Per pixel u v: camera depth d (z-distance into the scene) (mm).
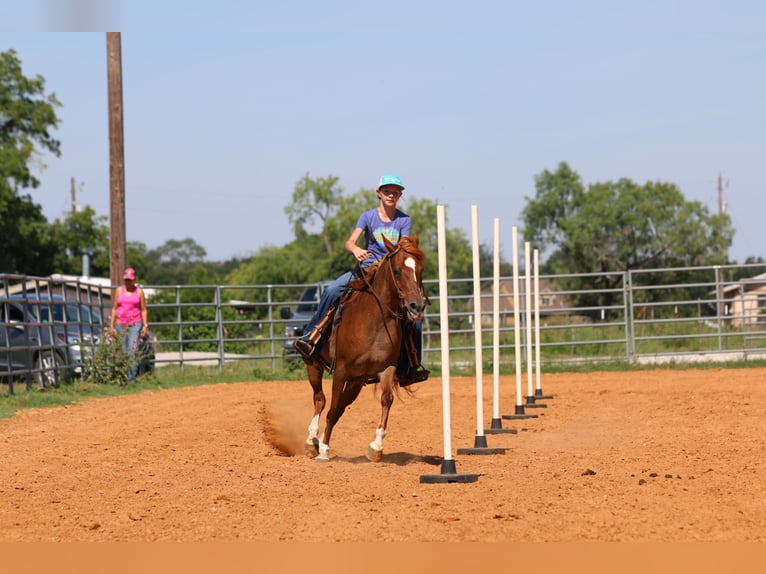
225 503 8805
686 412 16781
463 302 42000
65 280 22609
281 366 28828
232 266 154125
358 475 10500
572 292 28719
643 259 88875
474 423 16578
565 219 91875
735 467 10531
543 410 18281
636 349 30938
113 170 27766
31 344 22266
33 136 70500
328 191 99688
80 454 12438
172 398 20984
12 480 10367
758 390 20547
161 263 179875
